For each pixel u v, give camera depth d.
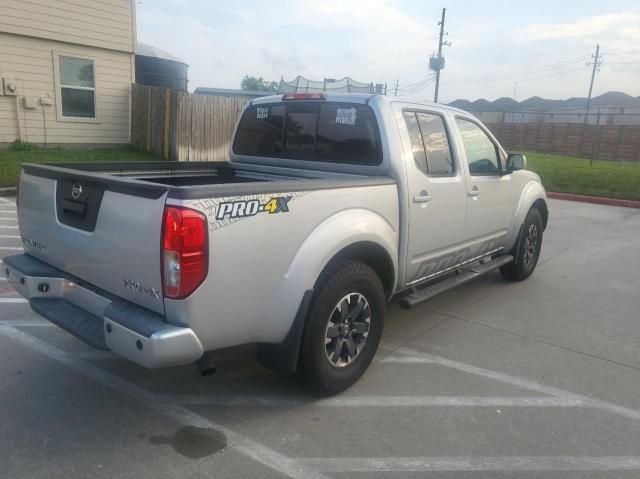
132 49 14.25
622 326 5.18
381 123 4.07
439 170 4.57
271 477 2.85
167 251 2.70
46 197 3.52
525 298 5.95
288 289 3.19
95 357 4.16
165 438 3.17
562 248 8.38
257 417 3.42
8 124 12.54
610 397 3.81
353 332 3.74
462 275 5.12
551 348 4.64
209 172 5.04
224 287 2.87
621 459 3.10
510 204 5.76
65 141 13.52
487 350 4.56
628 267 7.33
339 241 3.42
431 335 4.85
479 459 3.05
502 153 5.65
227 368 4.07
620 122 37.78
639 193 13.61
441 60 45.09
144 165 4.59
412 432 3.30
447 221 4.64
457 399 3.72
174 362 2.78
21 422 3.28
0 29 11.91
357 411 3.53
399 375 4.05
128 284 2.97
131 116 14.59
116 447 3.06
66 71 13.25
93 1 13.27
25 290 3.58
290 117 4.66
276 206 3.07
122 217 2.91
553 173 17.22
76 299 3.44
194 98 13.48
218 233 2.79
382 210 3.88
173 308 2.77
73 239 3.29
